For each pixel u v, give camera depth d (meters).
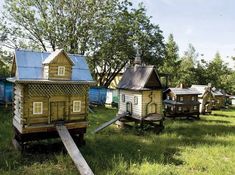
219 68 60.09
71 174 9.62
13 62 12.97
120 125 20.27
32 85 11.75
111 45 36.28
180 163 11.80
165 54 42.28
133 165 10.79
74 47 35.53
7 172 9.50
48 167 10.42
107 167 10.46
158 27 40.47
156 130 19.06
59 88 12.45
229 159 12.67
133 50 37.56
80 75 13.38
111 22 36.34
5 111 22.72
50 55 12.61
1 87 25.16
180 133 18.80
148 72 19.34
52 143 13.25
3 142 13.39
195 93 28.22
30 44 35.78
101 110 29.38
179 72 57.56
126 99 20.84
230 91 59.78
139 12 38.25
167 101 27.97
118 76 53.03
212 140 16.53
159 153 12.88
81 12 34.44
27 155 11.80
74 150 10.95
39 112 12.08
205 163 11.73
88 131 17.47
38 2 33.22
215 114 34.41
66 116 12.79
